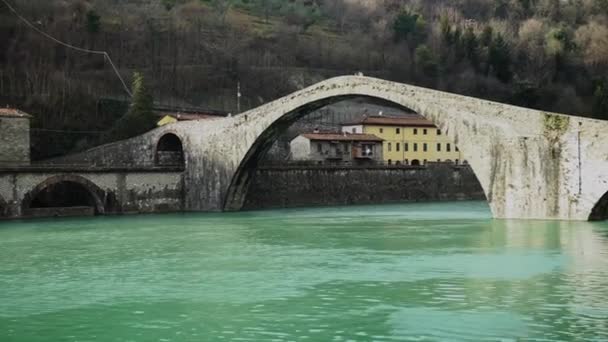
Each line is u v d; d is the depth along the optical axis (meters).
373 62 185.88
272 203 93.12
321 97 73.69
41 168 75.88
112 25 162.75
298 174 96.38
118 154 95.12
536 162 57.59
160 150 92.12
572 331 23.00
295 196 95.75
